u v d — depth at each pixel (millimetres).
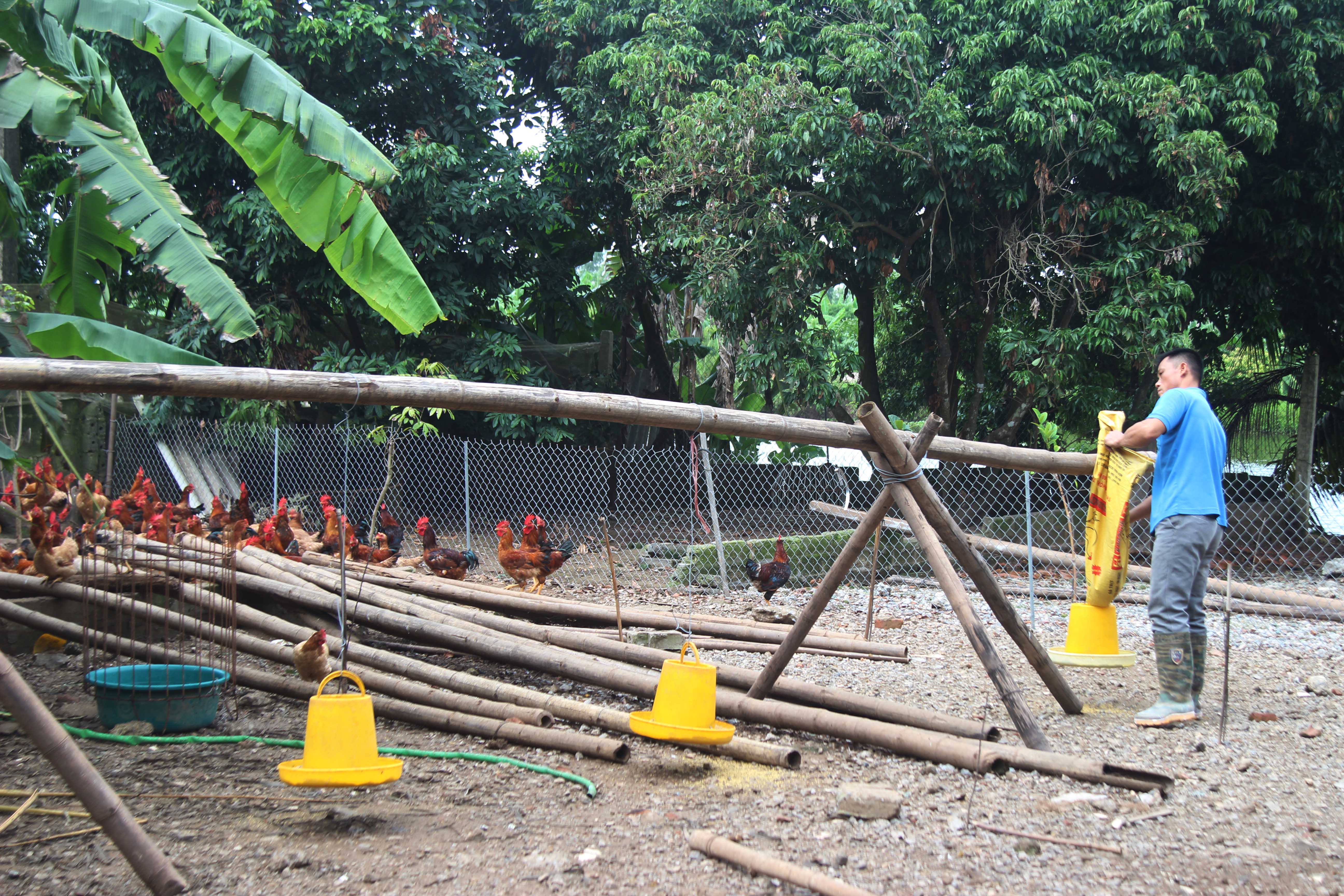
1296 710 4988
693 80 12812
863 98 11875
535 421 14945
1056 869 2896
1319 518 12305
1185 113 10703
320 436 14070
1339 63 11539
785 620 7730
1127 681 5707
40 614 5863
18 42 5227
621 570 11289
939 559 4289
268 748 4223
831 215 12414
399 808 3432
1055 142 10734
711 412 4242
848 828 3258
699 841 3004
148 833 3119
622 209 16297
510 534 8586
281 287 13719
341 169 5656
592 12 14391
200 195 13461
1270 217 12195
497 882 2768
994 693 5344
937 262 13289
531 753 4203
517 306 20609
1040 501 13406
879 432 4340
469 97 14078
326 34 12461
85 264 6375
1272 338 13930
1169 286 10898
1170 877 2838
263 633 5801
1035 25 11375
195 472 13406
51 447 12039
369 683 4949
